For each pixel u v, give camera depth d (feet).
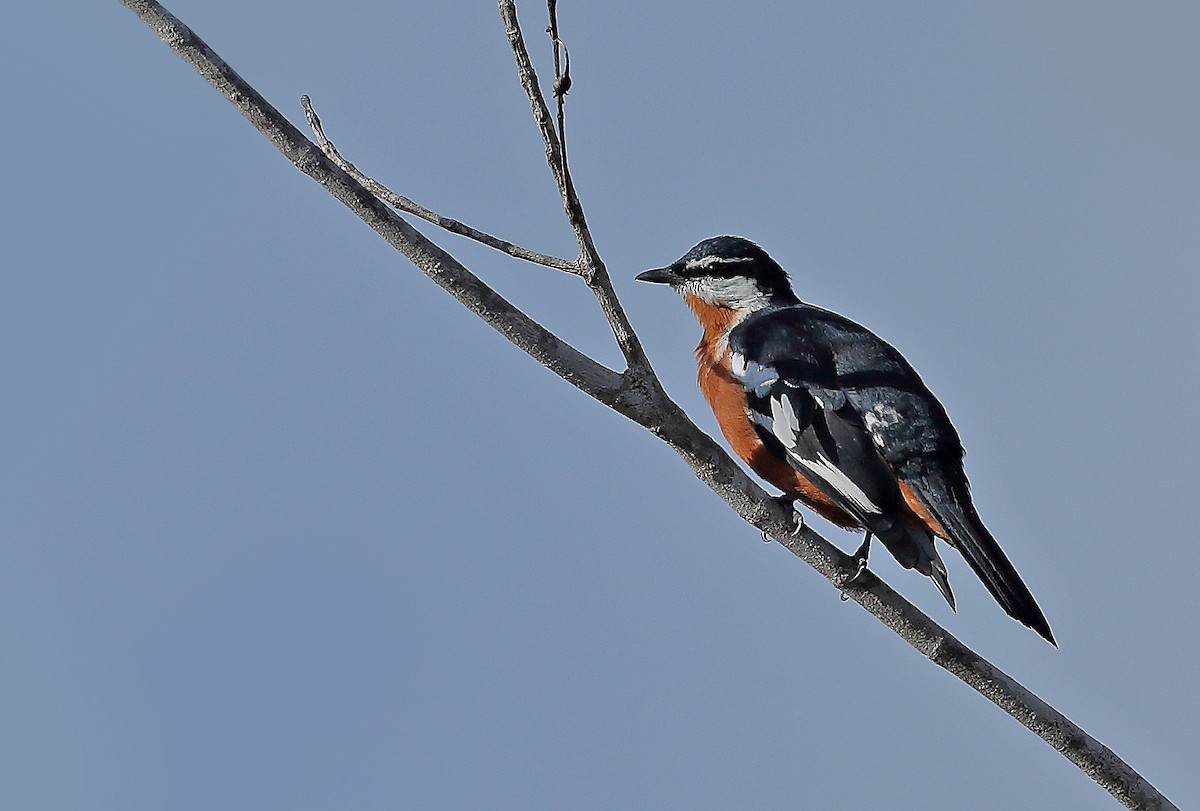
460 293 28.73
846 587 31.96
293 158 27.63
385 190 28.96
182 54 26.94
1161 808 31.27
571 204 27.78
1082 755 31.24
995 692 31.58
